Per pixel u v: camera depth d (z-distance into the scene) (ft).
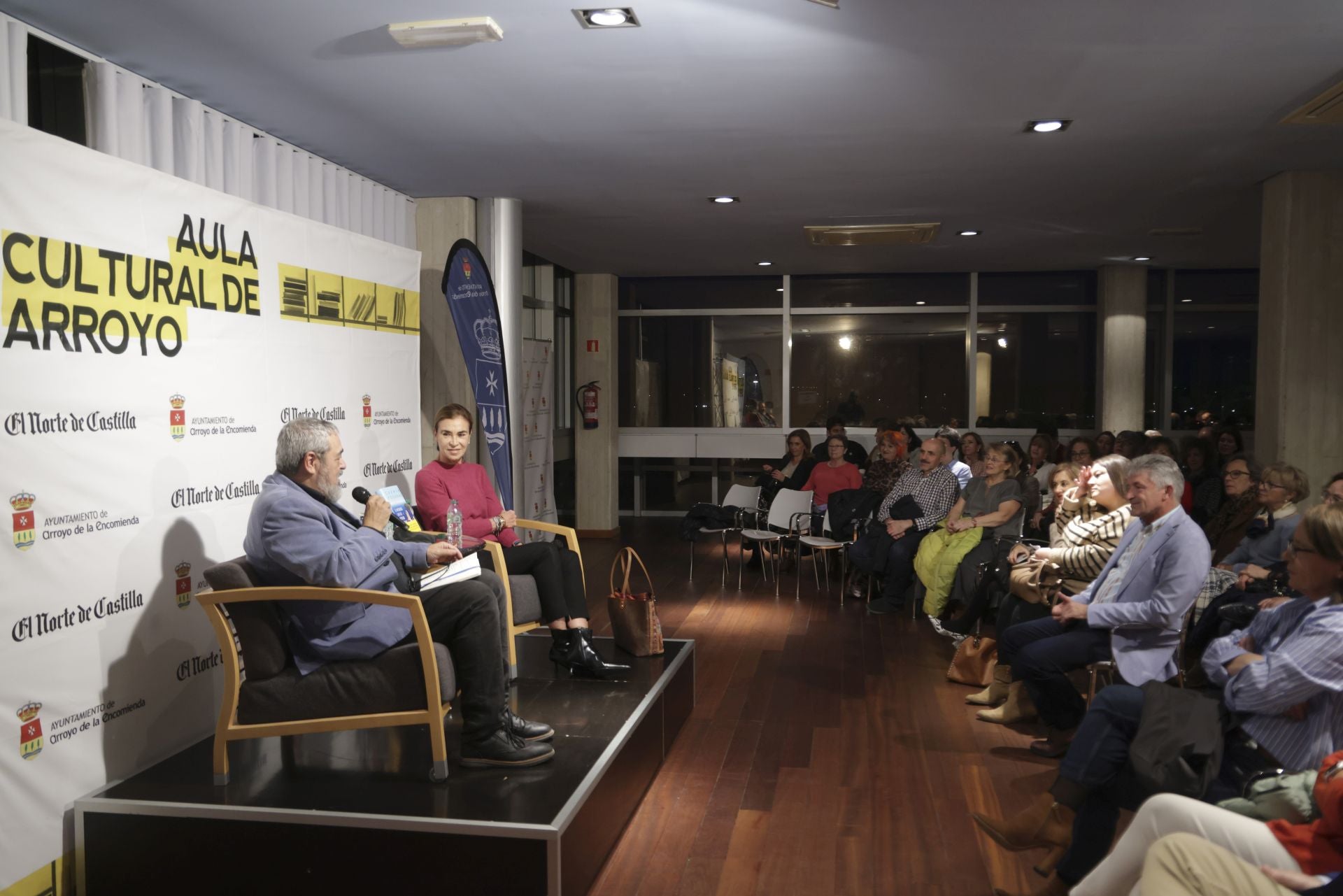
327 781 9.82
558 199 21.35
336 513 10.63
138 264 10.79
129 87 12.46
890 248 29.19
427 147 16.78
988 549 19.93
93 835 9.46
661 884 9.91
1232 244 27.99
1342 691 7.49
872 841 10.89
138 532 10.73
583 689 13.08
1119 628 11.80
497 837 8.61
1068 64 12.54
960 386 35.99
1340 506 7.85
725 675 17.52
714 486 38.45
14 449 9.08
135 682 10.65
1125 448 25.73
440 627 10.15
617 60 12.39
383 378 16.87
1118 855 7.57
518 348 21.56
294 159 16.25
